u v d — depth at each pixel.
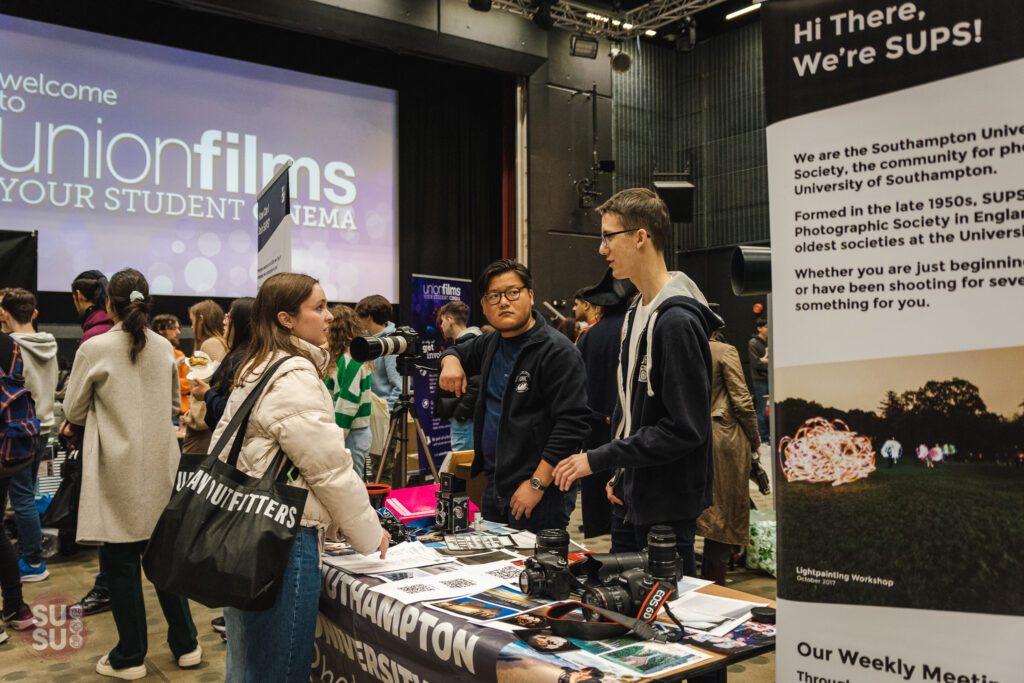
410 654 1.45
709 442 1.74
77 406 2.57
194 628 2.81
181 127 7.44
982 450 1.02
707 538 3.35
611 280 2.75
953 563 1.03
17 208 6.57
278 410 1.59
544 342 2.20
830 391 1.11
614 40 9.62
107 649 2.91
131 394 2.59
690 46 9.09
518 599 1.49
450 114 9.33
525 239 9.03
